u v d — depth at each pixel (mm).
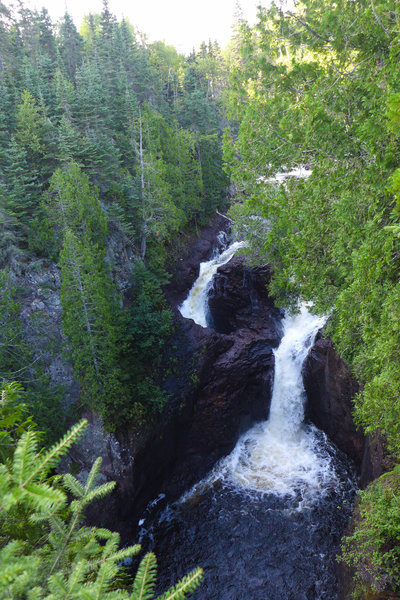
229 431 29734
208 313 38594
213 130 52938
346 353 16109
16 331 22156
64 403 24781
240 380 30875
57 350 25047
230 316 37031
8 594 2764
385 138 9492
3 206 26484
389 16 10172
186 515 24094
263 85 16781
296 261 15828
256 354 31656
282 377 30875
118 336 24859
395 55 9680
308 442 28281
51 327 25984
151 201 36156
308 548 20656
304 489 24375
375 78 11586
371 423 10148
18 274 26344
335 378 24797
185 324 32406
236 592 19109
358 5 12000
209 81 79750
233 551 21172
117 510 22781
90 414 24344
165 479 27062
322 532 21359
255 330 34312
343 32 12453
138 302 29953
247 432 30531
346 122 12922
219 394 30328
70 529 4090
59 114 37688
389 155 9273
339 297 10750
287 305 26000
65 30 62000
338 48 12883
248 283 35906
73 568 3576
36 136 31406
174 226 38094
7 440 5117
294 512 22812
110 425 23812
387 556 11641
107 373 23406
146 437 25000
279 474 26047
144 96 57844
